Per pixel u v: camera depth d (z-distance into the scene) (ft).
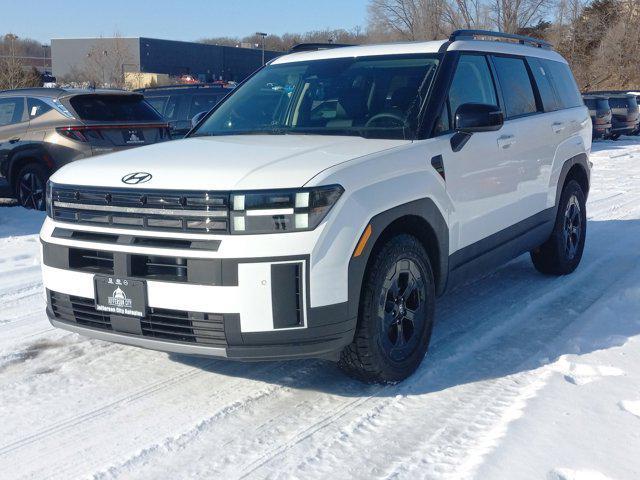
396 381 13.56
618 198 37.81
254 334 11.62
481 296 19.38
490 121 14.43
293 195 11.53
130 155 13.96
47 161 33.12
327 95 16.25
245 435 11.75
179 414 12.53
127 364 14.82
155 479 10.48
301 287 11.65
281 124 16.20
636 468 10.17
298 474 10.50
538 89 19.61
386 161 13.10
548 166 19.21
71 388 13.66
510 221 17.38
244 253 11.44
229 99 17.92
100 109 33.63
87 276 12.55
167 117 40.81
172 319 12.00
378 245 12.92
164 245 11.85
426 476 10.25
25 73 90.38
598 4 145.07
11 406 12.89
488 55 17.60
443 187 14.35
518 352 15.12
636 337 15.60
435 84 15.40
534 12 112.88
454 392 13.20
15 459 11.08
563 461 10.38
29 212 33.37
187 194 11.66
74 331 13.16
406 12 110.93
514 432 11.25
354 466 10.67
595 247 25.14
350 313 12.14
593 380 13.30
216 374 14.26
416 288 13.78
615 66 142.82
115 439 11.67
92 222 12.53
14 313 18.53
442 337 16.15
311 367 14.56
